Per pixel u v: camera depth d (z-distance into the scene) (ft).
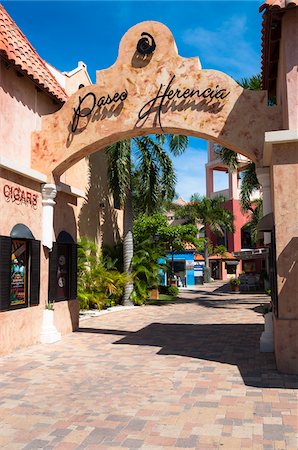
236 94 34.71
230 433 17.51
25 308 36.19
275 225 27.94
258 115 34.06
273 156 28.30
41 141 39.47
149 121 36.35
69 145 38.73
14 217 34.81
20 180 35.91
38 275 38.06
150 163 71.20
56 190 39.88
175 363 30.37
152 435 17.52
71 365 30.12
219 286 144.87
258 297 93.61
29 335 36.65
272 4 28.17
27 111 38.78
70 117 39.01
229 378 26.00
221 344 37.40
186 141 70.23
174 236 104.22
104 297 67.26
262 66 38.17
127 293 75.10
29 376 27.25
